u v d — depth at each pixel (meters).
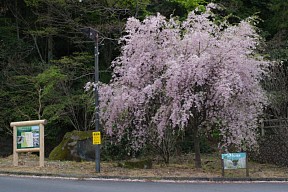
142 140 13.73
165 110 12.29
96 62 12.25
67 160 15.35
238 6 22.81
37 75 20.36
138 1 20.56
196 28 12.86
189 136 18.98
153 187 9.74
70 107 20.25
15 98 20.86
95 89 12.16
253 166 14.53
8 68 21.91
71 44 24.20
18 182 10.34
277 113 15.30
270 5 22.70
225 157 11.64
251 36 13.88
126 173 11.95
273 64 13.40
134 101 12.34
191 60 11.57
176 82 11.73
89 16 22.23
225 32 12.88
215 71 12.13
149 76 12.72
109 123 13.18
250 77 12.38
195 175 11.73
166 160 15.06
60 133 22.03
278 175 12.25
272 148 15.05
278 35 20.52
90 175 11.43
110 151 16.17
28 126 13.27
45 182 10.41
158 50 12.68
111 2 20.34
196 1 20.41
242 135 12.37
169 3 22.17
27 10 23.94
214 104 12.21
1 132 22.06
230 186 10.14
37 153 19.03
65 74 20.53
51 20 21.23
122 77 12.94
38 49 23.08
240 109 12.41
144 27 12.82
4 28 22.94
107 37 21.45
